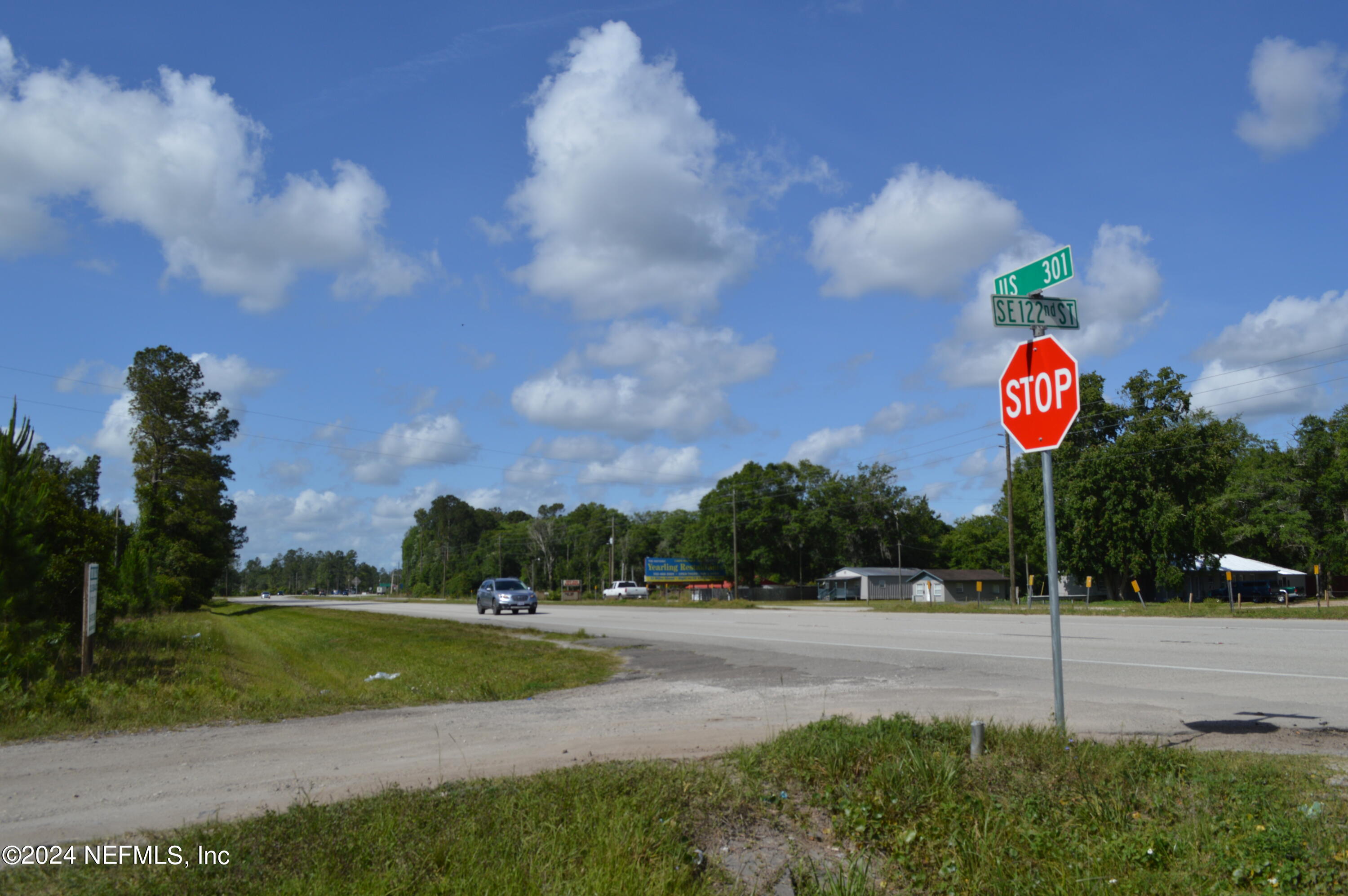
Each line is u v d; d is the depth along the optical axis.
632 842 4.66
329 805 5.74
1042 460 6.83
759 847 4.94
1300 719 9.07
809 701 11.03
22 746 8.38
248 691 14.70
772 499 97.31
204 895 4.24
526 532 141.12
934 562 109.19
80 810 5.96
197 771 7.19
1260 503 72.31
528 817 5.08
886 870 4.55
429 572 165.12
